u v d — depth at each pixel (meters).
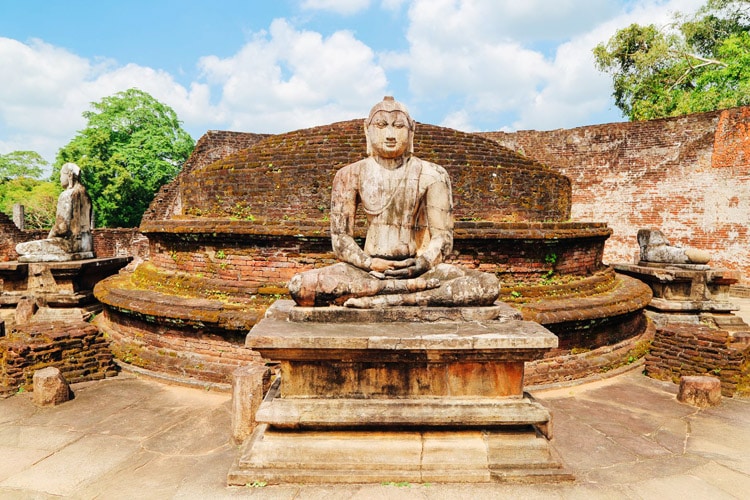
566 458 4.39
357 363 3.72
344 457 3.62
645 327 8.80
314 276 4.02
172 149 29.31
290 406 3.66
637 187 16.88
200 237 7.64
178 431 5.14
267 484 3.59
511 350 3.60
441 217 4.30
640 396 6.30
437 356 3.63
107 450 4.68
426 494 3.44
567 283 7.88
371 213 4.30
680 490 3.79
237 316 6.58
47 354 6.77
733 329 9.17
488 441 3.68
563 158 18.27
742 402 6.07
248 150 9.88
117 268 11.10
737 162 14.91
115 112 28.47
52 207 27.03
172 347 7.12
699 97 18.94
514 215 8.74
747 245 14.80
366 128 4.39
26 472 4.22
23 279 10.61
